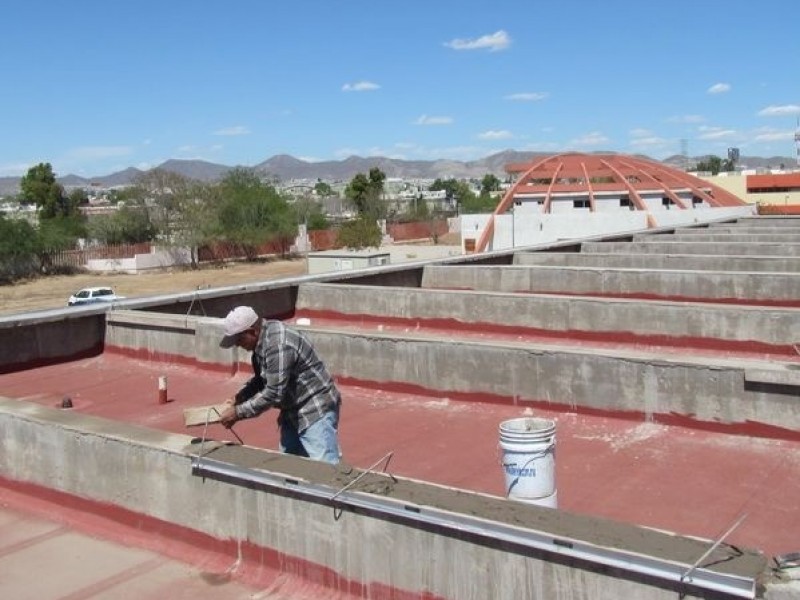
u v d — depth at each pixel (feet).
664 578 11.80
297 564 16.66
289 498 16.60
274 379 18.10
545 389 30.09
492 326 48.24
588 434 27.99
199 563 18.02
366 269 62.34
